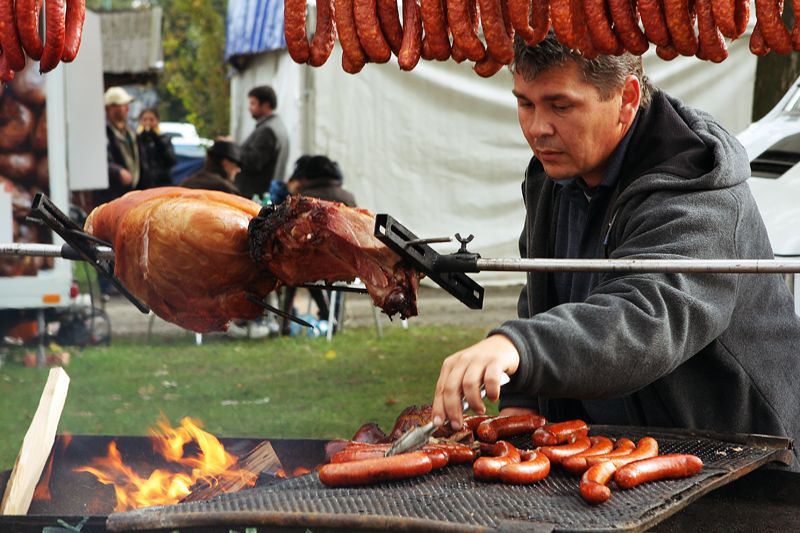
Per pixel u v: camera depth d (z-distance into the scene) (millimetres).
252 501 1966
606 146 2604
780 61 8945
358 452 2293
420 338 8812
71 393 6672
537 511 1896
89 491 3051
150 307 2998
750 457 2320
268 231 2605
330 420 5910
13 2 2275
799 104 6180
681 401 2678
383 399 6496
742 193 2518
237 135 12109
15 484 2744
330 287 2736
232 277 2814
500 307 10492
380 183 9836
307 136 9688
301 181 8500
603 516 1865
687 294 2236
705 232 2354
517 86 2586
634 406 2746
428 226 9930
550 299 2967
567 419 2998
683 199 2436
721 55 2227
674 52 2291
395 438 2531
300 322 2859
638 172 2637
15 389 6828
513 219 9961
